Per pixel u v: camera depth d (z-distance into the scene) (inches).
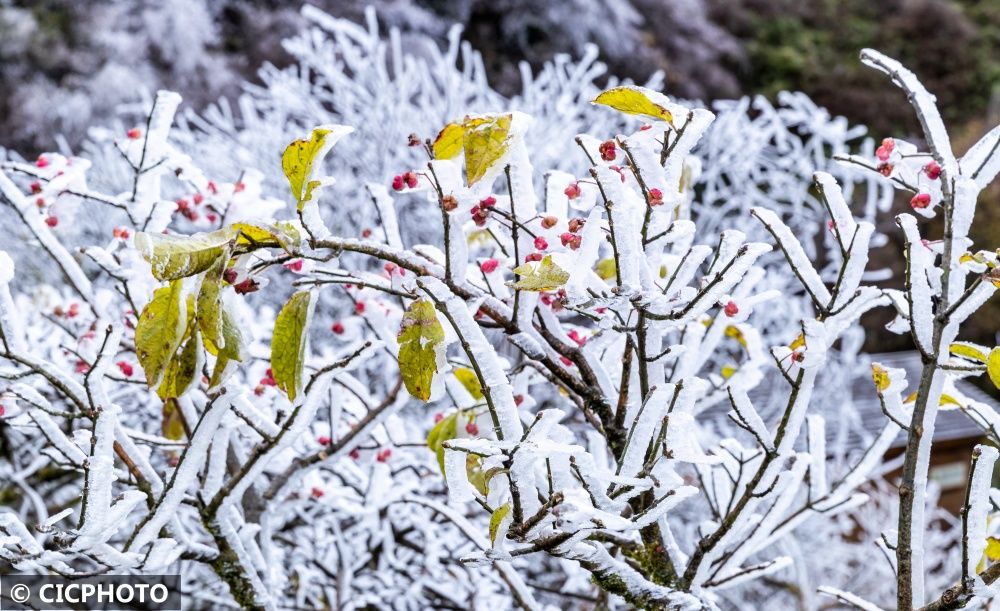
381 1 335.0
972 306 70.2
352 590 115.1
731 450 80.1
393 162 170.4
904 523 72.1
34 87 362.3
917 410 71.7
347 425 90.9
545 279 69.9
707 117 70.8
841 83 485.7
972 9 609.0
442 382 71.6
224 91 364.2
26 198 81.0
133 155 81.9
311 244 71.2
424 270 72.4
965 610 70.8
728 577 78.2
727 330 84.4
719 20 510.9
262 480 85.5
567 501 67.9
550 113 173.8
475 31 354.3
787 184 194.9
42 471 129.2
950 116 552.1
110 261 80.2
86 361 82.2
